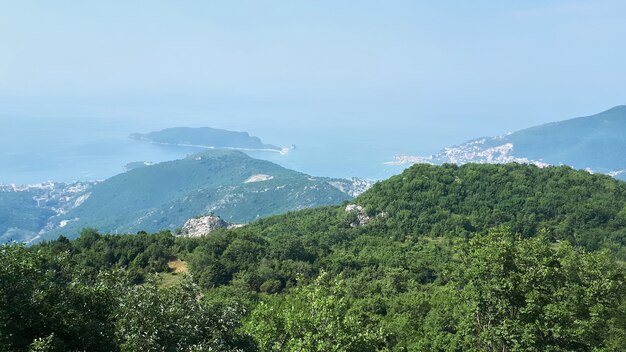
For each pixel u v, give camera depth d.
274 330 25.84
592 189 118.44
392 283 82.44
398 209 128.50
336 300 26.45
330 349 23.52
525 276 29.78
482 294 30.47
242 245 93.44
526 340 27.61
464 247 34.19
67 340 21.61
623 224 105.12
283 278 84.25
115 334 21.50
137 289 23.81
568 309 29.95
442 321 49.06
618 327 32.44
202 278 78.62
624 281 33.28
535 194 120.56
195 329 23.78
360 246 114.19
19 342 20.05
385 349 27.88
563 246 35.16
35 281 22.00
